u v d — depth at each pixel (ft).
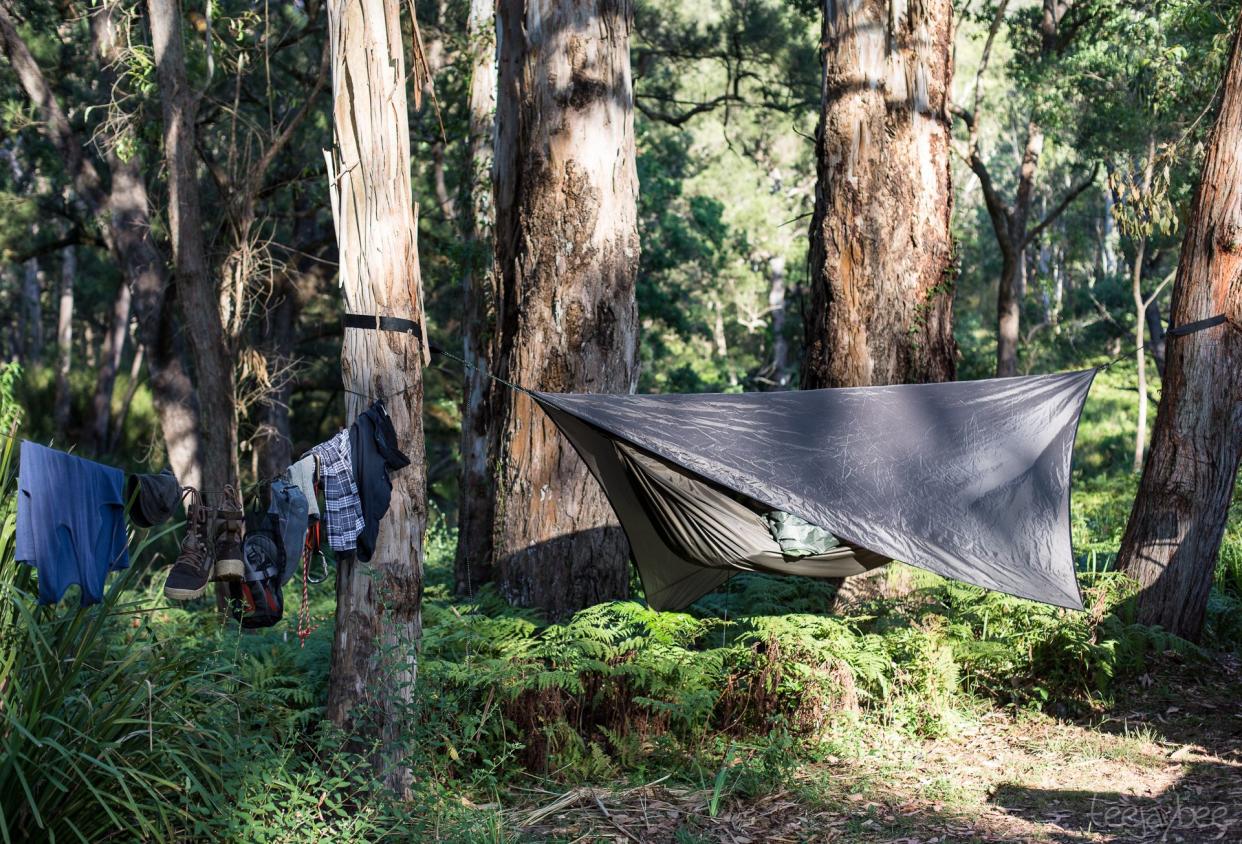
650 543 23.29
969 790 19.02
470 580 31.86
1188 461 25.86
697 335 131.54
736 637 23.47
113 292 82.02
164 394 53.16
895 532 18.47
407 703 17.13
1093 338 109.09
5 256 65.41
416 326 17.21
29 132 60.90
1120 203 33.68
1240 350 25.54
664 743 20.65
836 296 26.71
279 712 17.56
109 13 44.34
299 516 15.84
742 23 65.46
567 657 20.72
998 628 24.12
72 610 14.58
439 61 56.24
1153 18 50.14
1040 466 19.54
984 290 135.54
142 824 12.83
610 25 25.98
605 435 19.79
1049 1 61.36
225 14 44.29
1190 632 25.95
